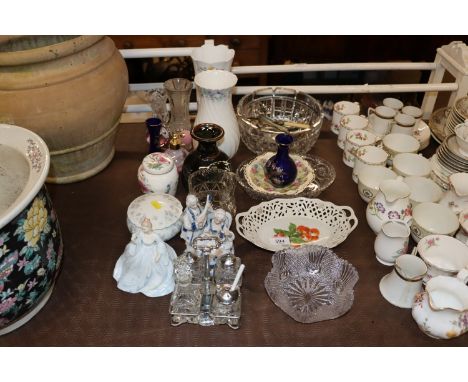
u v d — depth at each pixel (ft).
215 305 2.57
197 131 3.22
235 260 2.66
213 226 2.73
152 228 2.84
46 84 2.91
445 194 3.21
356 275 2.75
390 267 2.95
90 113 3.10
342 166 3.90
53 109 2.95
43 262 2.39
